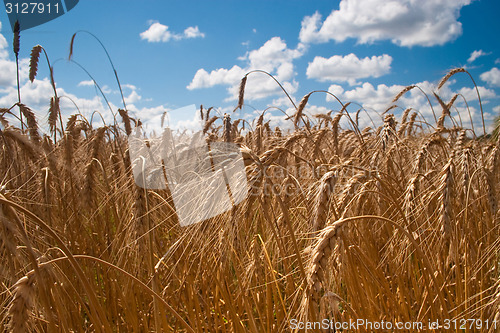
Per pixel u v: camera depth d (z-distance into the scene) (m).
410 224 3.34
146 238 3.11
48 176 3.74
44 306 1.98
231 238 2.69
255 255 3.21
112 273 3.41
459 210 3.66
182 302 3.61
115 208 3.96
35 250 2.66
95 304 2.20
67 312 2.94
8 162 3.64
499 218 3.88
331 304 2.16
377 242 4.07
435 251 3.41
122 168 4.12
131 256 3.33
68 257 2.05
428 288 2.74
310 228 2.81
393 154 4.95
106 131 4.88
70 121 5.57
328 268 2.21
